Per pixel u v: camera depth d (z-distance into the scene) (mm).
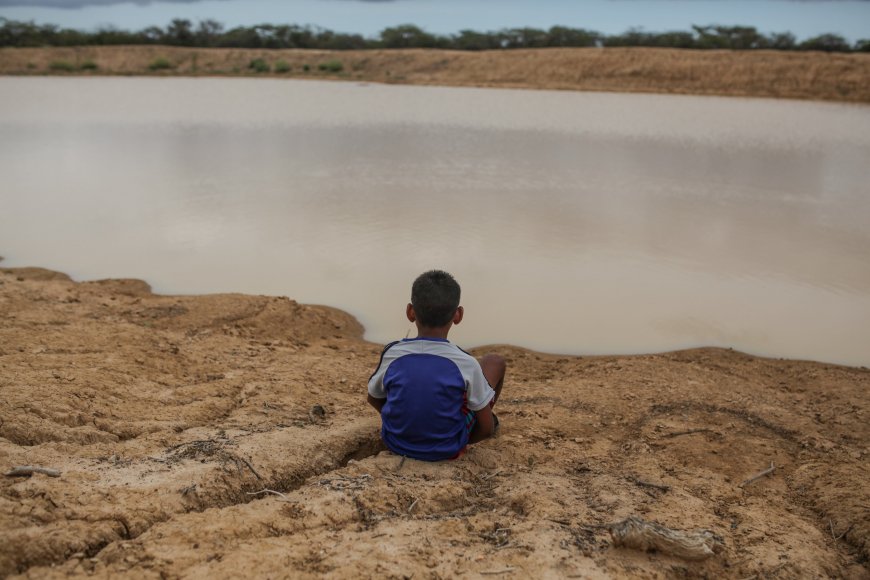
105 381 4625
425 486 3227
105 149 16938
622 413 4766
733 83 42062
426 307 3328
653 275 8594
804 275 8727
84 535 2512
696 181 14469
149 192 12391
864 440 4426
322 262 8812
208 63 61812
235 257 8969
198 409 4312
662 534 2664
